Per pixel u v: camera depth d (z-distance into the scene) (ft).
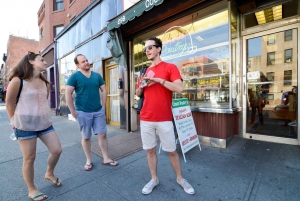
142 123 6.61
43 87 6.47
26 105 5.90
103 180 7.50
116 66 18.47
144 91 6.53
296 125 10.14
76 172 8.23
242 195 6.19
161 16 12.60
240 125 12.00
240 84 11.93
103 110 9.18
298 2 9.71
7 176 7.89
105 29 18.20
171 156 6.56
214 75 11.48
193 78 12.64
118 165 8.93
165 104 6.22
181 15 12.01
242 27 11.67
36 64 6.07
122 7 15.94
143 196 6.35
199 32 12.09
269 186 6.62
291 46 10.16
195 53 12.44
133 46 16.14
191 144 9.89
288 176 7.23
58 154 6.73
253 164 8.40
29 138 6.01
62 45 28.25
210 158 9.33
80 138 14.16
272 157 8.94
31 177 6.21
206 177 7.46
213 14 11.30
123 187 6.97
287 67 10.38
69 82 8.25
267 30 10.72
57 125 19.79
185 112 10.08
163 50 14.34
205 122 11.43
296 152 9.21
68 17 30.71
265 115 11.29
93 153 10.56
